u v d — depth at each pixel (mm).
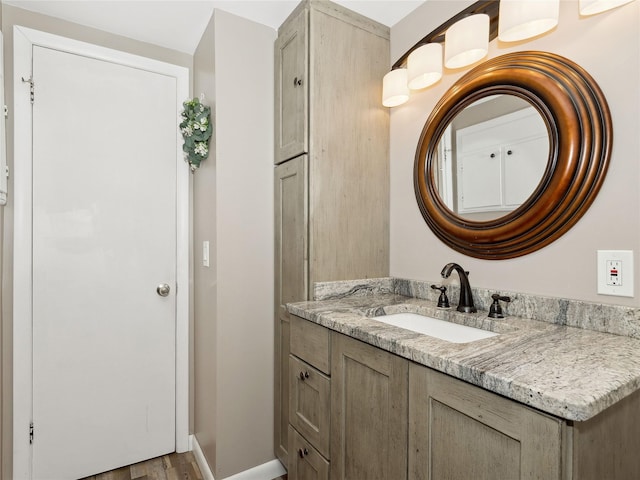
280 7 1614
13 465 1564
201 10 1631
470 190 1346
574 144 1025
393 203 1729
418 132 1597
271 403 1753
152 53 1915
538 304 1129
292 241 1607
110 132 1793
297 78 1570
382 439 958
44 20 1646
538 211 1104
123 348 1823
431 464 813
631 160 938
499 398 672
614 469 690
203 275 1819
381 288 1682
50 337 1651
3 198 1462
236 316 1653
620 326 946
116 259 1808
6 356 1558
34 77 1616
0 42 1414
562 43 1092
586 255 1029
